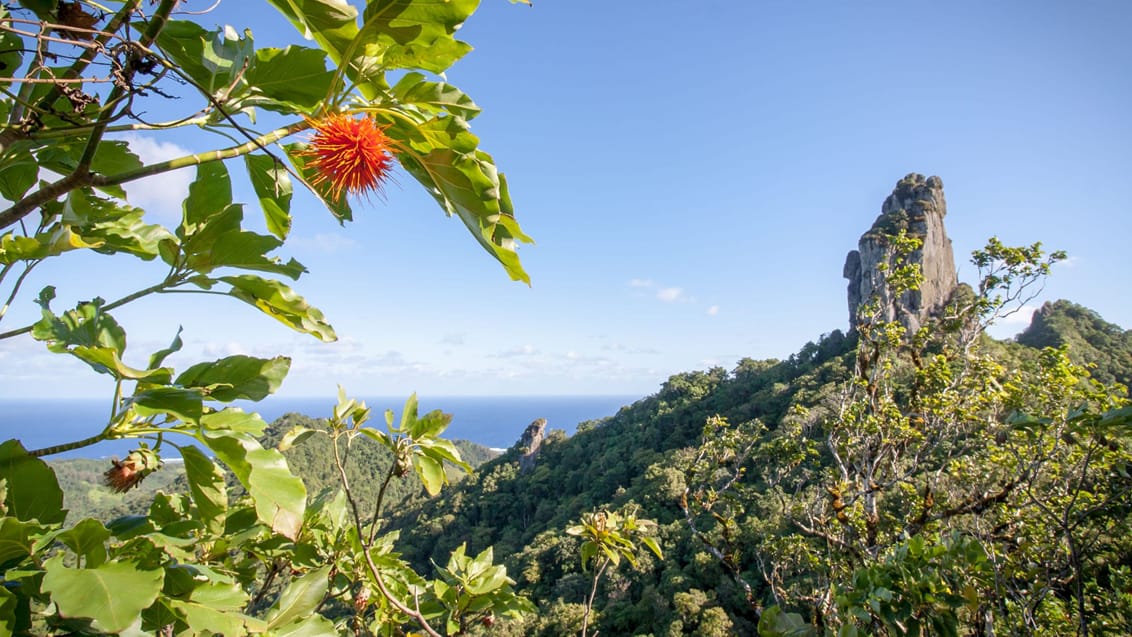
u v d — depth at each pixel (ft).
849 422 33.86
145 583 3.87
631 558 13.75
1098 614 22.18
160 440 4.91
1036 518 24.04
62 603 3.59
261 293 5.73
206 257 5.72
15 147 5.25
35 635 4.44
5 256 4.65
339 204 5.55
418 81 5.04
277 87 5.39
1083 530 22.56
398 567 11.53
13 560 4.27
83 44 3.70
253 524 8.21
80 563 4.15
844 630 9.29
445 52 4.90
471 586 10.88
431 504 240.12
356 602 11.00
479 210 5.34
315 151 4.62
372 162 4.59
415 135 5.08
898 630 12.07
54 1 4.19
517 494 228.22
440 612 11.23
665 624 86.12
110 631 3.53
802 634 8.15
